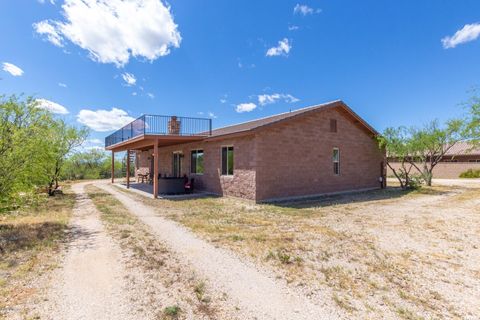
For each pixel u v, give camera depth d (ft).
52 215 25.46
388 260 14.28
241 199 36.29
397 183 66.18
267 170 35.27
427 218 24.75
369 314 9.18
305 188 39.63
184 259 14.12
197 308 9.46
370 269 13.05
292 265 13.42
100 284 11.14
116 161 101.91
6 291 10.36
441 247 16.47
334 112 44.73
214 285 11.25
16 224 21.39
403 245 16.81
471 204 33.12
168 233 19.17
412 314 9.21
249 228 20.71
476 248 16.30
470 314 9.31
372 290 10.95
